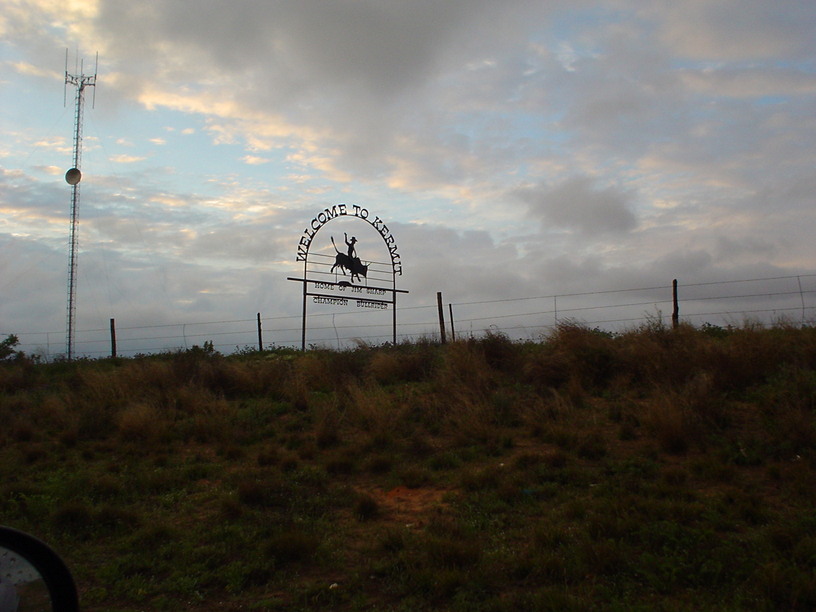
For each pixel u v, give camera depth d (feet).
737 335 39.81
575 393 37.45
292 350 68.49
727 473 24.26
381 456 29.53
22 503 25.16
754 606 14.98
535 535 19.83
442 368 46.24
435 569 17.84
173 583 18.20
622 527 19.49
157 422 37.22
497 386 41.22
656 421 29.27
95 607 17.07
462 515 22.65
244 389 47.19
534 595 15.96
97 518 23.08
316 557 19.52
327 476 28.14
